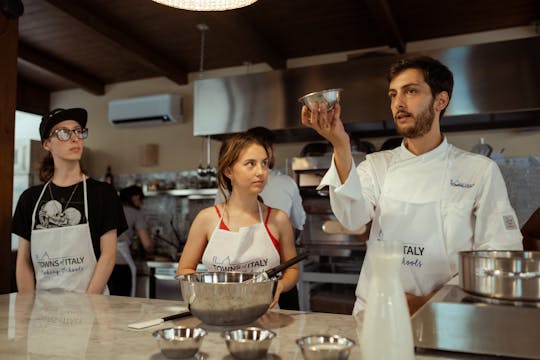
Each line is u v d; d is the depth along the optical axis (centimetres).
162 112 470
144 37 394
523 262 90
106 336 108
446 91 146
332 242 328
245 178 159
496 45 300
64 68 462
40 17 358
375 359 74
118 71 484
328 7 337
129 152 510
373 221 161
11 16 233
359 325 118
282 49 414
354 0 327
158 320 121
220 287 107
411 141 153
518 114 311
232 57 440
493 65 300
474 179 144
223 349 98
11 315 131
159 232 486
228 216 166
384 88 326
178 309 138
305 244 334
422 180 149
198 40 400
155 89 502
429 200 146
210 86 379
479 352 90
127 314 132
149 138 500
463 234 143
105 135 524
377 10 311
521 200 342
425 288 144
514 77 295
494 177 143
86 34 392
